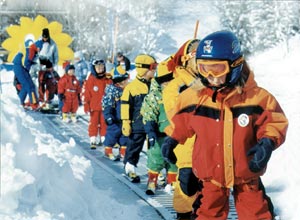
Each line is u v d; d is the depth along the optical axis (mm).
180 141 4332
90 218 4691
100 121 10617
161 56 36625
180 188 5418
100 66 10570
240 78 4016
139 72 7555
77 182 5016
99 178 7648
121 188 7043
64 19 30656
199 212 4289
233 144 4047
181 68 5500
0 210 3773
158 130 6656
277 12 32312
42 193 4266
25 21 21109
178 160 5391
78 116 14891
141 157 9359
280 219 5188
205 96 4133
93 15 31531
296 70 24266
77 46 31078
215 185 4203
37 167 4305
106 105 9352
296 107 12836
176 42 39062
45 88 15961
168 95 5516
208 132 4098
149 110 6602
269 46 32375
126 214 5473
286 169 7098
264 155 3842
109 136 9359
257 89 4078
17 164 4035
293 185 6320
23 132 4367
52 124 13422
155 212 5852
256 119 4051
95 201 5188
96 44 31453
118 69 9656
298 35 32438
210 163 4109
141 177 7832
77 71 18047
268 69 26188
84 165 5496
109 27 32281
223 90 4047
